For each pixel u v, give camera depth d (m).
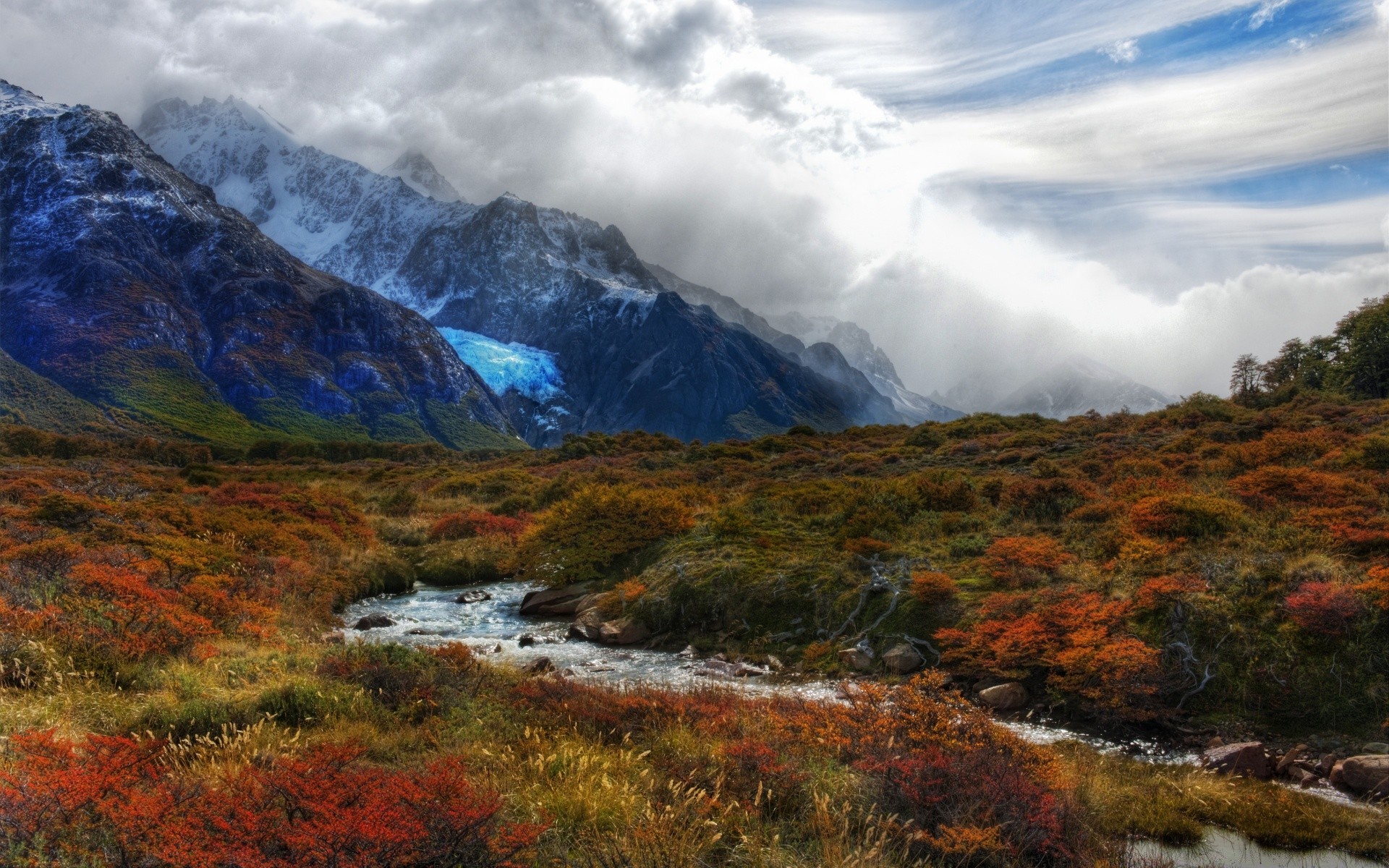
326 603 20.92
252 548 24.38
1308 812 9.27
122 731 7.86
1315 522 16.89
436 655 12.09
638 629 19.16
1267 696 12.29
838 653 16.20
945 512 23.12
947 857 6.79
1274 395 53.06
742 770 7.85
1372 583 13.09
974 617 15.71
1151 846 8.48
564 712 9.95
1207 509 17.75
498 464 71.00
